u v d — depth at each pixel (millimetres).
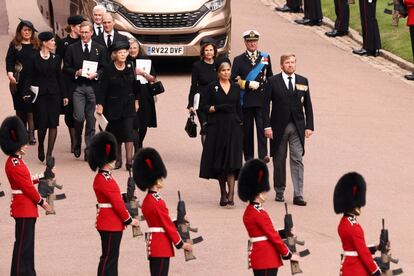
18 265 58656
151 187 54625
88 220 68625
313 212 70750
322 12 141500
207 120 71812
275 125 72625
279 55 117688
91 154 57000
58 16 118000
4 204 72312
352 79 108562
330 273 59812
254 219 53531
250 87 78438
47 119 81125
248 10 146500
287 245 53969
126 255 63031
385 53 118812
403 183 76875
